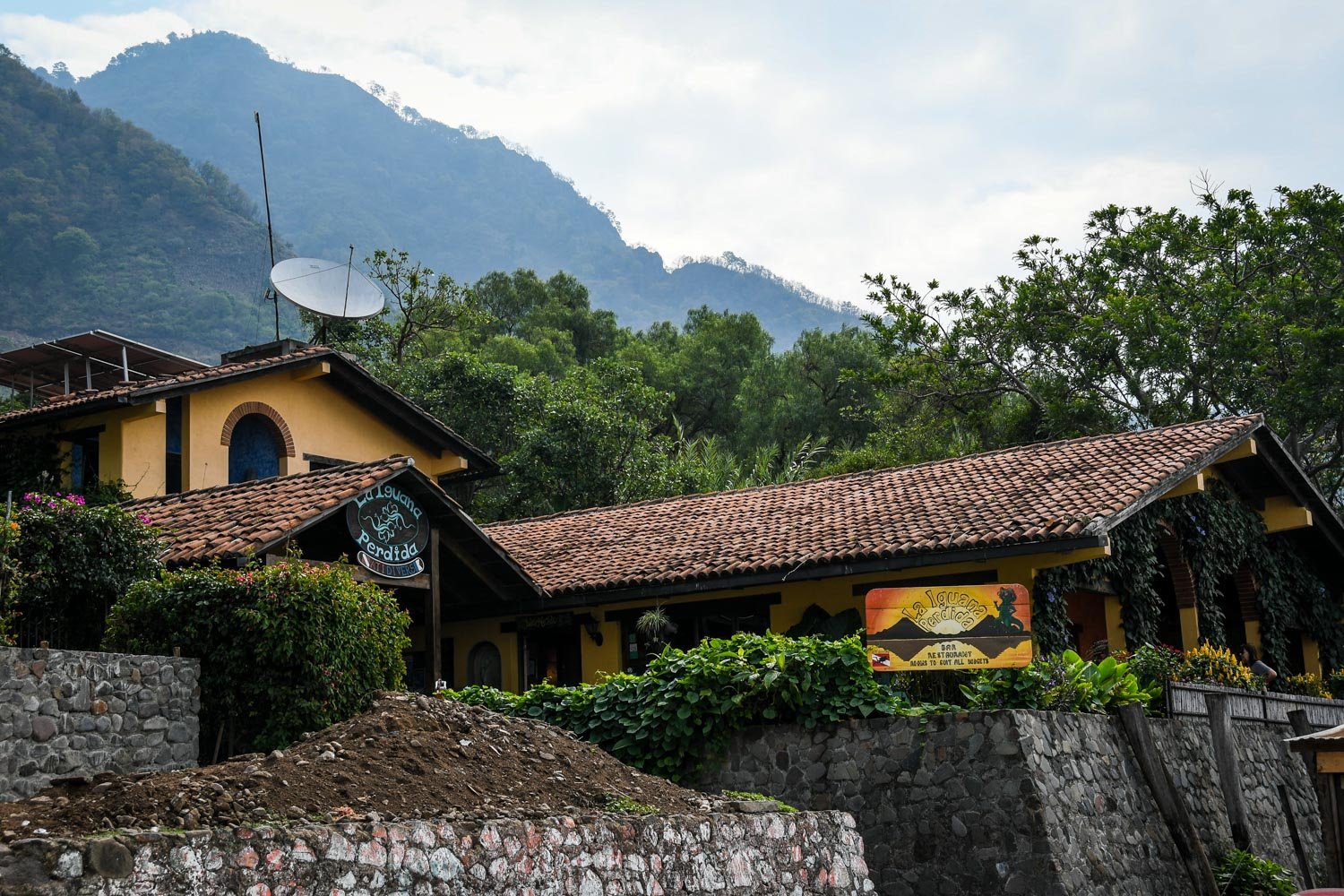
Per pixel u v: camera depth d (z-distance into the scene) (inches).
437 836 289.0
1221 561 832.9
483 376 1315.2
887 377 1524.4
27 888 215.0
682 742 523.5
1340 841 542.3
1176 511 783.1
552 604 748.6
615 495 1232.2
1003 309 1501.0
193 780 305.0
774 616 704.4
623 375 1402.6
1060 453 791.7
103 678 419.8
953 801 478.3
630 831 344.2
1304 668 965.8
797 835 410.9
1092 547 606.2
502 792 372.5
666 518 875.4
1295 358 1339.8
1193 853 534.6
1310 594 959.0
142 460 831.1
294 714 447.5
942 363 1508.4
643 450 1278.3
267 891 248.7
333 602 470.9
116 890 225.5
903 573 667.4
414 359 1514.5
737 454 1911.9
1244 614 890.1
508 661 777.6
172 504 653.3
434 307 1544.0
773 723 522.9
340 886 262.8
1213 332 1357.0
